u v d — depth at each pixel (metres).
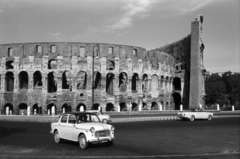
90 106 71.56
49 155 17.28
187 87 93.38
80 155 17.31
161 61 86.38
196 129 32.97
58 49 71.25
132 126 36.69
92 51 72.62
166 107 88.88
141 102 78.25
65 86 75.56
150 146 21.12
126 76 76.31
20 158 16.34
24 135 27.25
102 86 72.62
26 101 70.31
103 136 19.92
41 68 70.75
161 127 35.31
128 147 20.58
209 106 113.38
